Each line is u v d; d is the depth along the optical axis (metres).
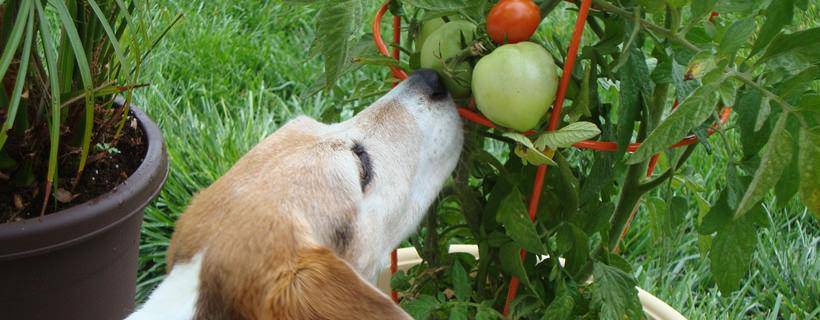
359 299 1.13
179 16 1.46
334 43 1.17
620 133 1.20
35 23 1.34
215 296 1.17
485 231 1.34
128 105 1.38
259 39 2.14
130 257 1.46
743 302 1.64
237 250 1.17
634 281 1.29
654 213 1.40
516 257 1.29
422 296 1.33
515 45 1.18
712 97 1.11
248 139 1.82
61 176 1.41
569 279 1.33
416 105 1.28
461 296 1.32
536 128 1.24
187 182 1.76
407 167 1.27
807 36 1.13
